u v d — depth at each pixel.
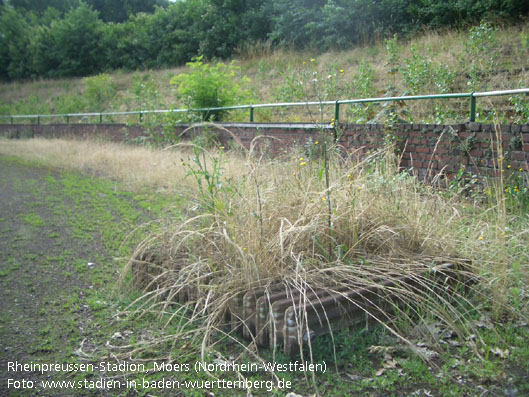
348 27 17.02
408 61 9.89
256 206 3.80
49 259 4.76
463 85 9.12
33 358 3.00
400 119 6.85
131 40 29.64
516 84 8.41
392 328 3.11
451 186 5.42
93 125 15.55
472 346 2.88
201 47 23.81
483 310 3.30
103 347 3.13
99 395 2.63
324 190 3.71
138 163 9.73
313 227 3.55
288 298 2.94
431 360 2.79
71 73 32.50
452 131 5.92
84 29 32.00
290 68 15.63
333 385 2.61
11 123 21.81
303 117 10.30
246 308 3.12
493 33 10.77
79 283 4.19
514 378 2.57
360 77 10.92
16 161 12.14
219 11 23.83
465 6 13.95
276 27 20.03
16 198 7.58
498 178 5.30
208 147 10.05
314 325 2.87
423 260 3.53
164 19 27.78
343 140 7.54
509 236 3.85
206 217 4.05
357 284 3.14
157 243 4.25
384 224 3.76
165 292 3.76
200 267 3.53
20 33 37.34
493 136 5.48
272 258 3.39
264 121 10.48
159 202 6.90
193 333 3.25
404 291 3.10
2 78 37.00
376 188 4.12
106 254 4.91
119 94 22.44
